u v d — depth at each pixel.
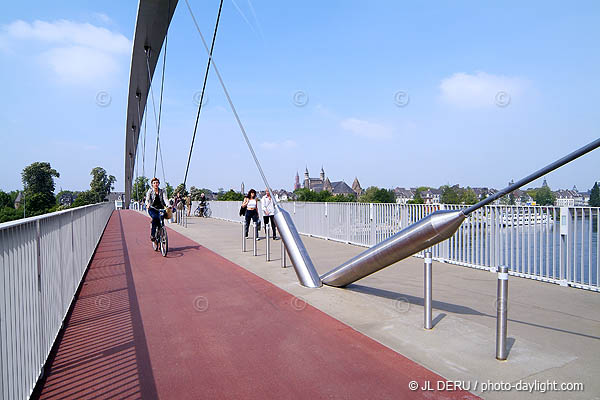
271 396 2.89
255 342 3.93
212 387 3.03
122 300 5.47
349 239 11.71
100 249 10.79
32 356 3.05
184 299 5.50
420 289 6.02
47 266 3.76
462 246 8.03
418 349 3.71
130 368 3.36
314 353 3.65
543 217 6.50
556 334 4.07
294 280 6.51
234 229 16.80
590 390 2.92
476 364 3.38
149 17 24.33
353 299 5.38
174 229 16.84
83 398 2.88
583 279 5.95
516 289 5.98
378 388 3.00
